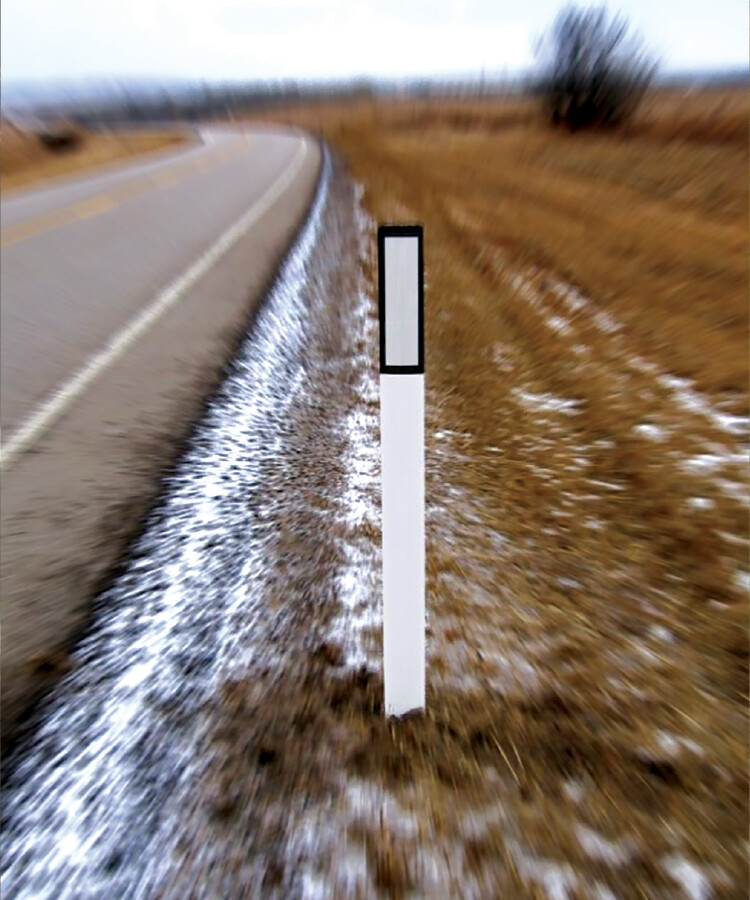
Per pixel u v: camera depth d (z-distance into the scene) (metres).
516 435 4.61
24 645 2.71
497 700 2.36
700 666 2.53
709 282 8.43
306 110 89.25
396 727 2.25
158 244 11.72
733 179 15.49
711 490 3.87
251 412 5.05
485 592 2.95
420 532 2.11
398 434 2.02
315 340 6.69
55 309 7.91
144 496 3.87
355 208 14.99
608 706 2.34
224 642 2.68
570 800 2.00
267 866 1.84
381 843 1.89
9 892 1.79
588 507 3.69
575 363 5.95
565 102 27.98
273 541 3.38
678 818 1.95
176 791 2.06
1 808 2.03
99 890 1.80
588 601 2.90
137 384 5.63
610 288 8.30
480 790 2.04
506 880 1.79
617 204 14.38
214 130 65.25
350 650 2.62
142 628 2.78
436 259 9.84
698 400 5.19
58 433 4.75
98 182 23.72
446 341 6.51
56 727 2.31
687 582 3.03
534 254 10.12
